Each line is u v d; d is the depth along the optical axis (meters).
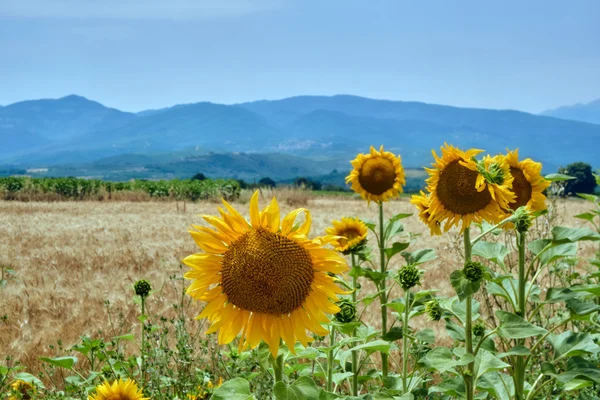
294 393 2.70
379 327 7.25
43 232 20.59
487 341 3.79
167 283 9.85
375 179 6.35
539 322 4.84
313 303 2.86
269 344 2.83
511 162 4.13
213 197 39.88
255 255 2.81
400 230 5.43
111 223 23.94
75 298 9.48
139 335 7.22
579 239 3.66
